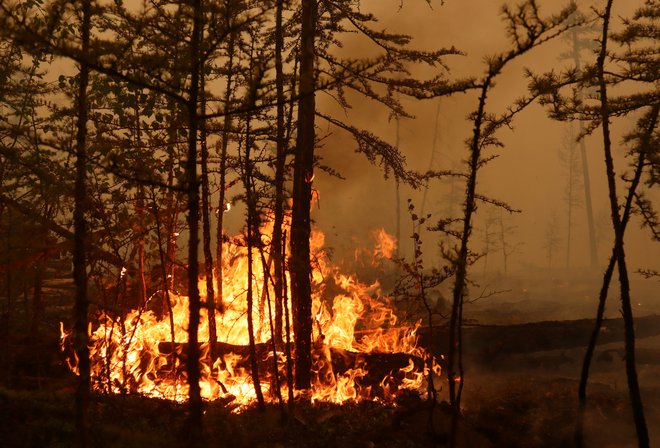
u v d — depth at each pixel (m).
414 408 8.70
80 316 6.34
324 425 8.36
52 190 8.26
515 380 11.96
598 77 8.07
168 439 6.61
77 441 6.23
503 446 8.46
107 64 5.98
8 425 6.29
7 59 8.89
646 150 7.64
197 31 6.33
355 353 11.03
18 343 10.11
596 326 8.30
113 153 6.20
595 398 10.16
